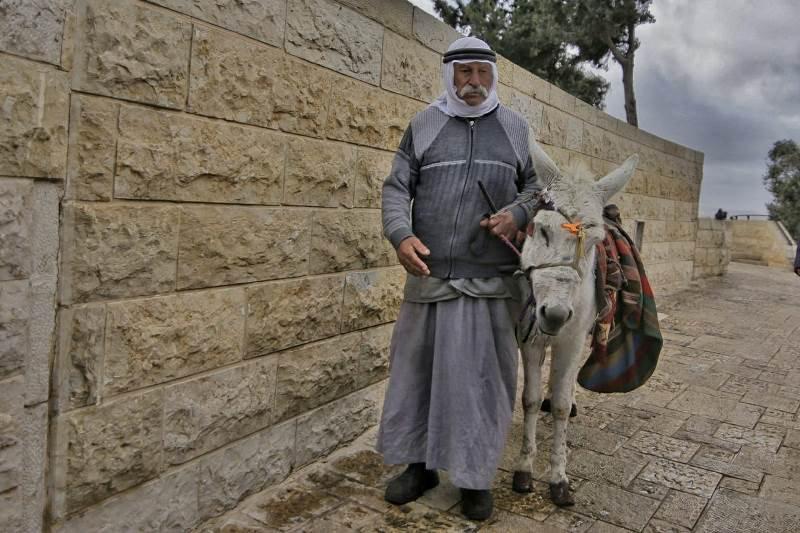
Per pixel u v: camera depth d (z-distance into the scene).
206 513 3.11
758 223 19.94
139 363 2.66
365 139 3.98
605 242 3.63
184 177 2.77
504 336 3.30
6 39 2.07
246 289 3.19
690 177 12.84
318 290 3.69
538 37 15.57
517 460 3.95
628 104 17.77
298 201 3.47
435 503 3.43
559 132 7.43
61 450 2.40
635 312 3.78
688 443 4.48
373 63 4.00
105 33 2.38
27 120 2.15
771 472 4.04
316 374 3.75
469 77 3.21
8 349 2.16
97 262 2.46
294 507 3.32
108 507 2.62
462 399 3.17
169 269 2.76
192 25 2.73
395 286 4.43
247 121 3.07
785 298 11.81
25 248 2.19
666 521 3.37
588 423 4.80
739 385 6.01
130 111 2.52
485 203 3.23
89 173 2.40
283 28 3.24
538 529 3.21
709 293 12.12
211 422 3.06
